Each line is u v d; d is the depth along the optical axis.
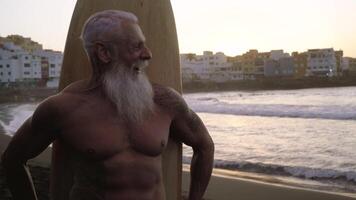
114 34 2.07
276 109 35.56
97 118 2.05
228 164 14.98
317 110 33.06
